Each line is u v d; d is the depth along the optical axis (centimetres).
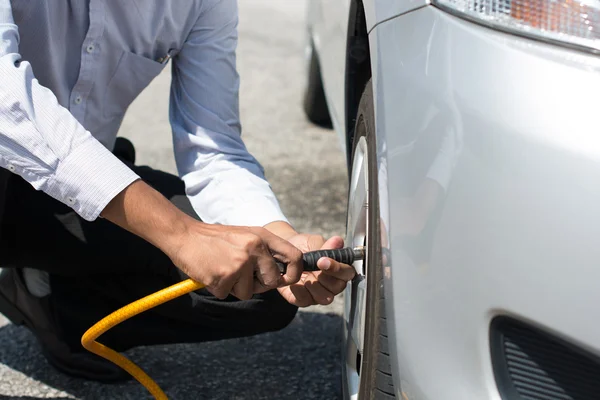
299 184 333
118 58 181
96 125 190
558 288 114
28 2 165
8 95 142
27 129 143
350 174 203
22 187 186
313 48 367
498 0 128
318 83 376
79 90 181
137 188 146
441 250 126
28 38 169
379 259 146
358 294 166
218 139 190
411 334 132
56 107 146
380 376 144
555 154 115
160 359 226
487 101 122
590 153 113
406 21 145
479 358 123
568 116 116
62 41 175
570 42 120
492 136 121
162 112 405
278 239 147
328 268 151
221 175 187
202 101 191
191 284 153
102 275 190
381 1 156
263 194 184
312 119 395
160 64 188
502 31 126
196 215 190
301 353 230
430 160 130
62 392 212
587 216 113
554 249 115
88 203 145
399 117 139
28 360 225
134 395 211
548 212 115
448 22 134
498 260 119
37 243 185
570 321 114
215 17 188
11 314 215
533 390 122
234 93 194
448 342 126
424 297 129
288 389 215
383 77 147
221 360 227
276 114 405
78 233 183
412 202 133
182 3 180
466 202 123
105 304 195
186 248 144
